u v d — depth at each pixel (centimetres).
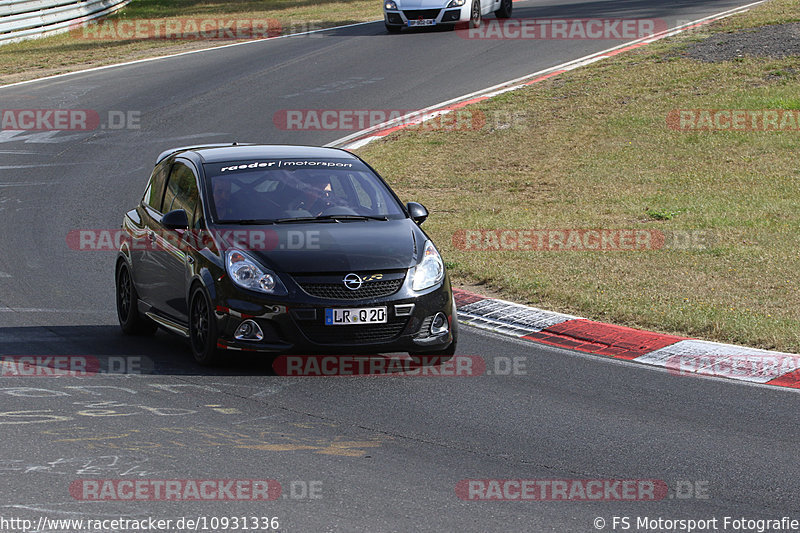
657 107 7256
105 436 2338
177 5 14988
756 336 3200
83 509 1919
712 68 8019
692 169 5997
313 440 2348
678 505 2006
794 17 9375
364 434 2400
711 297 3703
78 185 5947
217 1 15388
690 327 3338
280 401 2645
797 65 7762
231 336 2852
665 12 11069
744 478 2156
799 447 2348
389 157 6512
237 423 2458
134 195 5731
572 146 6606
